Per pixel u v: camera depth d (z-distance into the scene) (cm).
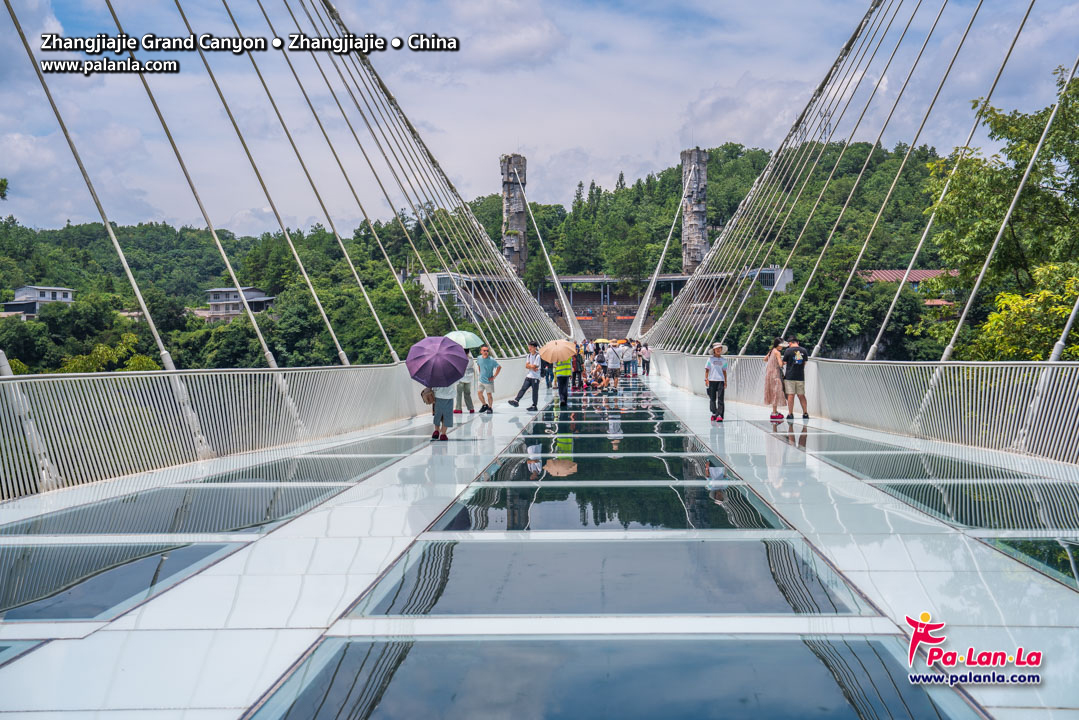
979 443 916
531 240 17862
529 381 1677
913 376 1035
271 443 1001
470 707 263
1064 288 1814
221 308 10394
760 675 284
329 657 306
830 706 260
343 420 1181
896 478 697
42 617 352
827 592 373
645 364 3944
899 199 9850
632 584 390
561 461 838
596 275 15525
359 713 259
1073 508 557
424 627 336
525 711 259
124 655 309
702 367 2097
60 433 714
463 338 1488
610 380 2702
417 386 1526
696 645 312
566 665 295
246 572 420
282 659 304
